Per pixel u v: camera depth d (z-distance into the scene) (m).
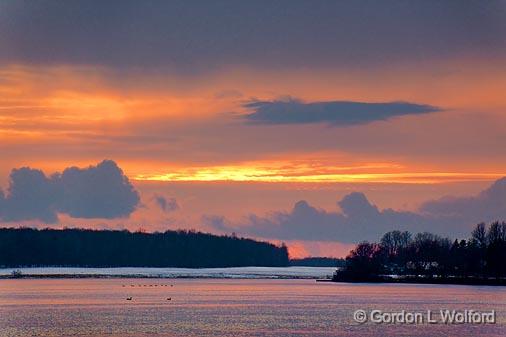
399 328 178.25
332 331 174.75
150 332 174.50
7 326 186.25
